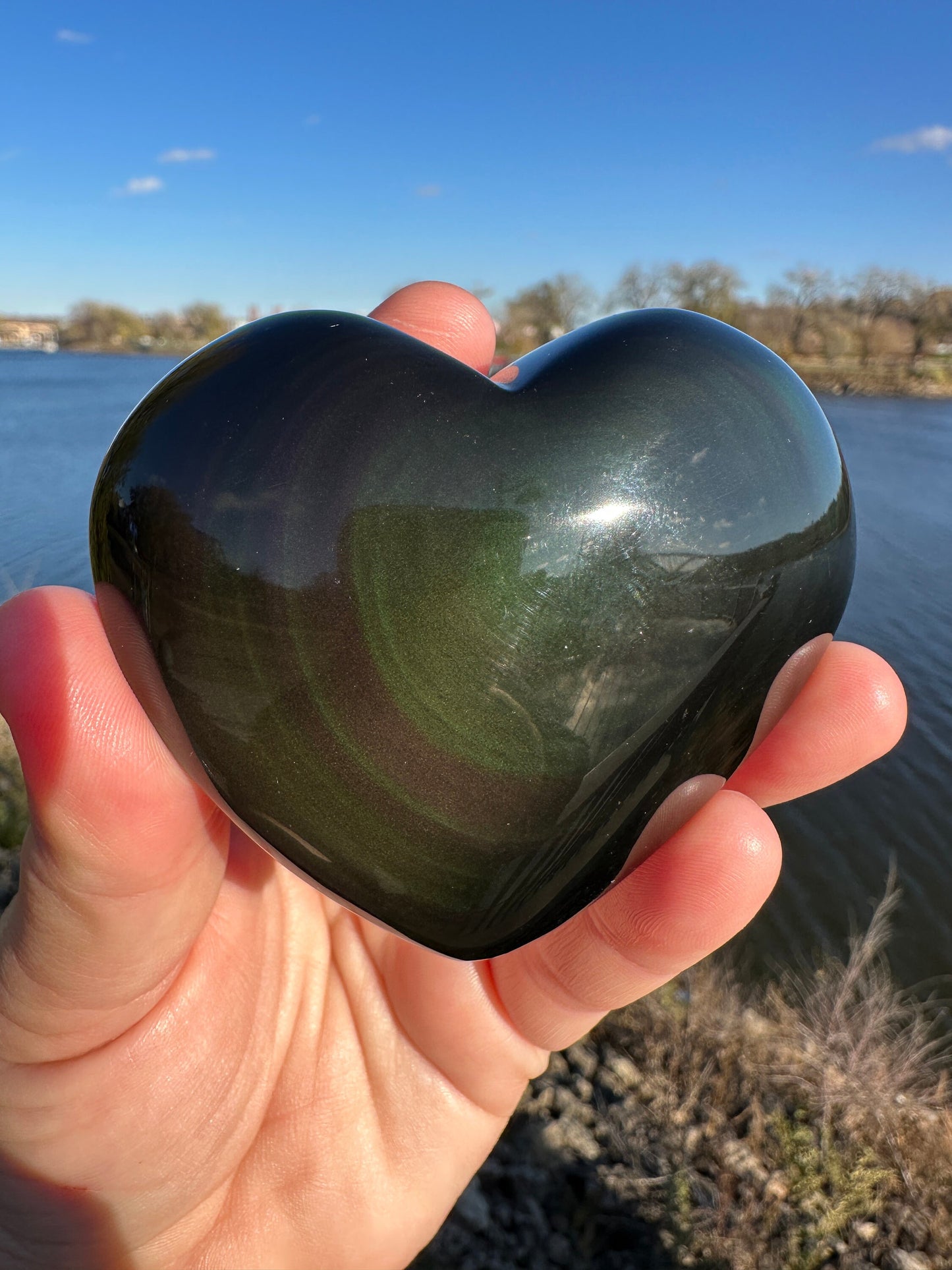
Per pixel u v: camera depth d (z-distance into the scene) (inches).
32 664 3.2
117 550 3.2
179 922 3.8
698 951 4.1
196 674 3.1
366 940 4.8
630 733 3.2
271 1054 4.5
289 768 3.1
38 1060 3.9
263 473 3.0
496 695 3.1
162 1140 4.1
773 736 4.5
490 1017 4.6
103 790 3.3
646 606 3.1
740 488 3.2
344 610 3.0
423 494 3.0
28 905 3.5
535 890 3.4
